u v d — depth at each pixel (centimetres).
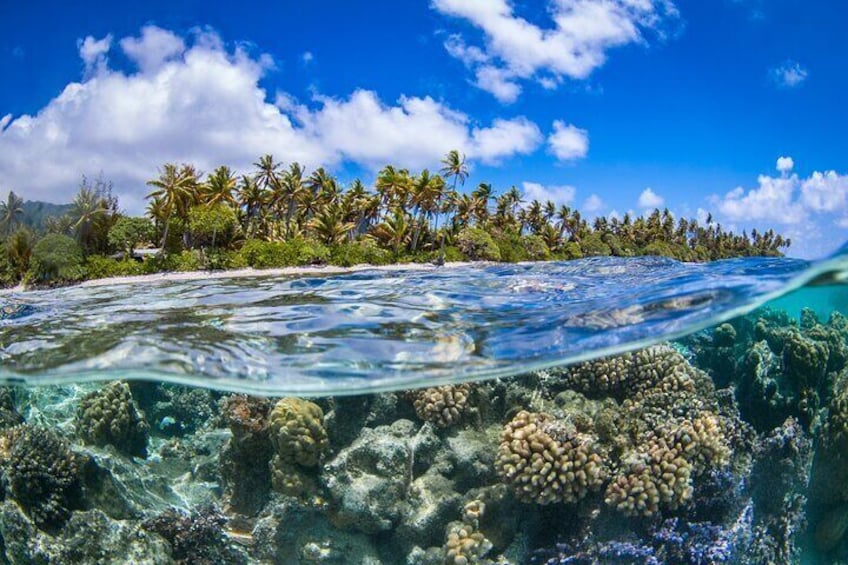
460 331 810
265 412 1138
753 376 1460
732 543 1012
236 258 4006
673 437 1010
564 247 6856
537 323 816
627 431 1059
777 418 1432
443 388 1078
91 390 1377
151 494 1141
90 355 766
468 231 5250
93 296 1725
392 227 4997
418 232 5325
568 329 765
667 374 1166
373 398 1116
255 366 705
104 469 1072
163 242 4019
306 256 4188
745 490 1121
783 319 2075
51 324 996
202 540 1030
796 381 1445
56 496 988
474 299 1066
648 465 970
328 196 5900
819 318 2184
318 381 688
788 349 1477
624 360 1167
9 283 3183
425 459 1048
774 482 1206
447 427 1070
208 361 724
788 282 763
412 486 1025
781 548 1193
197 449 1358
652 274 1341
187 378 721
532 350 714
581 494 941
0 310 1316
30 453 991
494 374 707
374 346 762
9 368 764
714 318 738
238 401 1153
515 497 974
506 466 958
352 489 980
